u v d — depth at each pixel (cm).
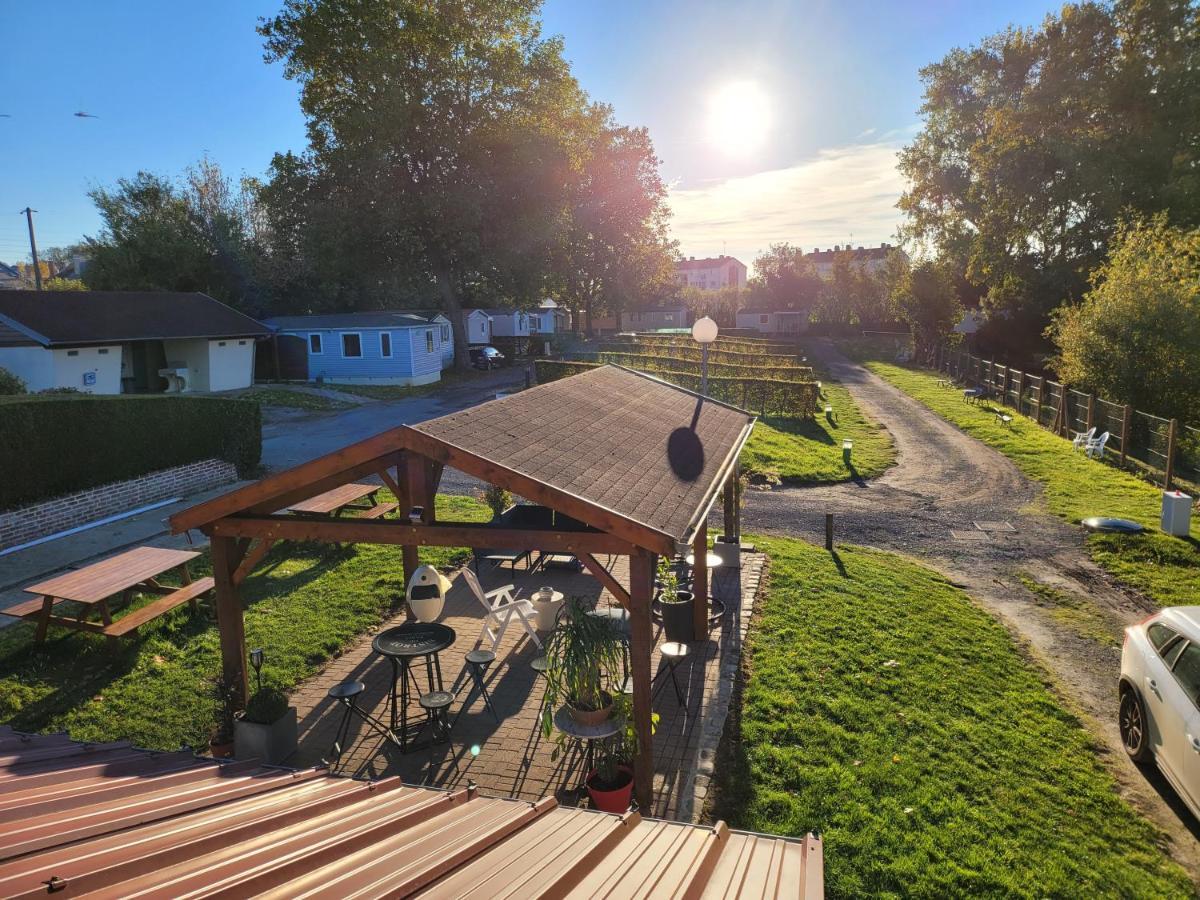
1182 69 3516
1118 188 3578
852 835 601
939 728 771
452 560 1296
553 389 944
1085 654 1007
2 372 2206
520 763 709
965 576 1323
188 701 807
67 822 360
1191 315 2198
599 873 318
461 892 281
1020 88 4800
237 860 311
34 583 1163
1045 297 4059
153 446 1706
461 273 4322
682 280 11906
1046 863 582
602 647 627
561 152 3728
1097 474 1992
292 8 3406
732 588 1155
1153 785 709
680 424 1037
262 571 1200
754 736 743
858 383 3959
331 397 3200
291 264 4600
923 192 5281
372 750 733
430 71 3484
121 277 4122
